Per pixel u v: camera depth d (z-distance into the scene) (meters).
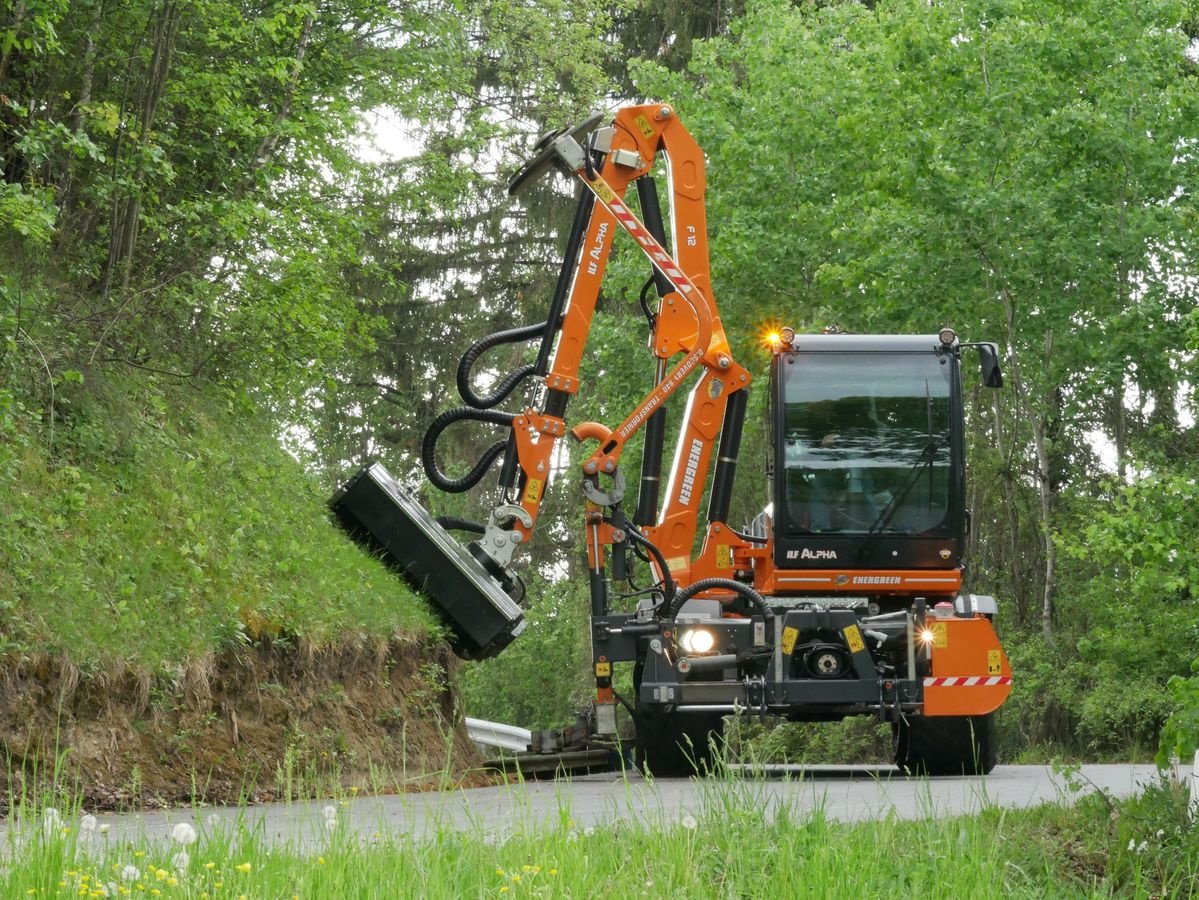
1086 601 48.50
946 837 11.28
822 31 58.72
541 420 23.75
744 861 10.67
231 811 16.14
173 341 28.56
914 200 51.53
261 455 28.03
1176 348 50.81
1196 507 40.56
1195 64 59.53
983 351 24.23
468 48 38.22
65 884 8.97
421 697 23.27
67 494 20.58
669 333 24.44
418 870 9.87
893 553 23.86
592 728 23.31
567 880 9.92
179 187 29.88
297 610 21.42
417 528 24.05
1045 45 51.72
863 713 22.58
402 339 68.44
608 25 49.28
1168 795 12.45
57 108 26.31
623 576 23.41
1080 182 51.50
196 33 28.20
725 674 22.28
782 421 24.06
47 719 16.92
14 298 22.05
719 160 57.53
